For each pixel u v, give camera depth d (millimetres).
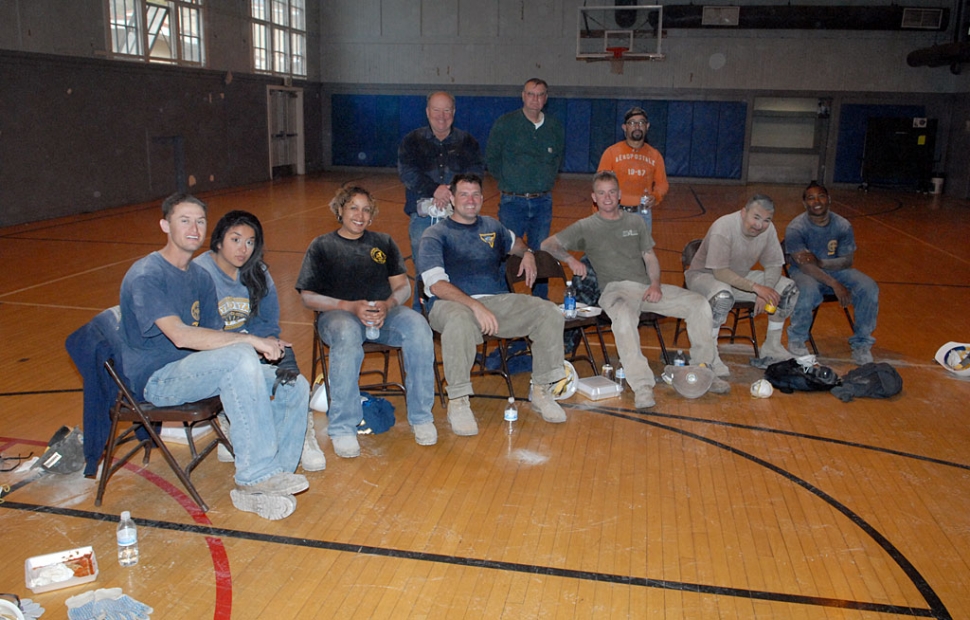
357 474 3766
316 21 21656
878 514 3457
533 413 4594
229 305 3754
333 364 3920
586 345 5086
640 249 5230
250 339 3357
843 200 17578
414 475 3764
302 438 3629
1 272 8234
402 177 5746
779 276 5441
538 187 6016
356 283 4219
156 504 3445
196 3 15852
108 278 8047
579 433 4305
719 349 5922
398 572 2951
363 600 2777
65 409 4508
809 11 19094
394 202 15641
